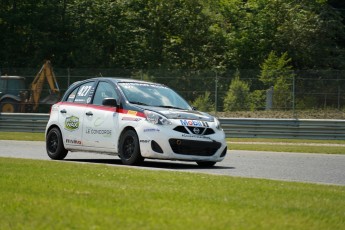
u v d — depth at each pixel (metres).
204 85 89.62
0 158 38.09
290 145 68.06
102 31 144.62
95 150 40.28
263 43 145.62
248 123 81.88
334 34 150.00
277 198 22.48
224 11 154.00
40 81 99.44
